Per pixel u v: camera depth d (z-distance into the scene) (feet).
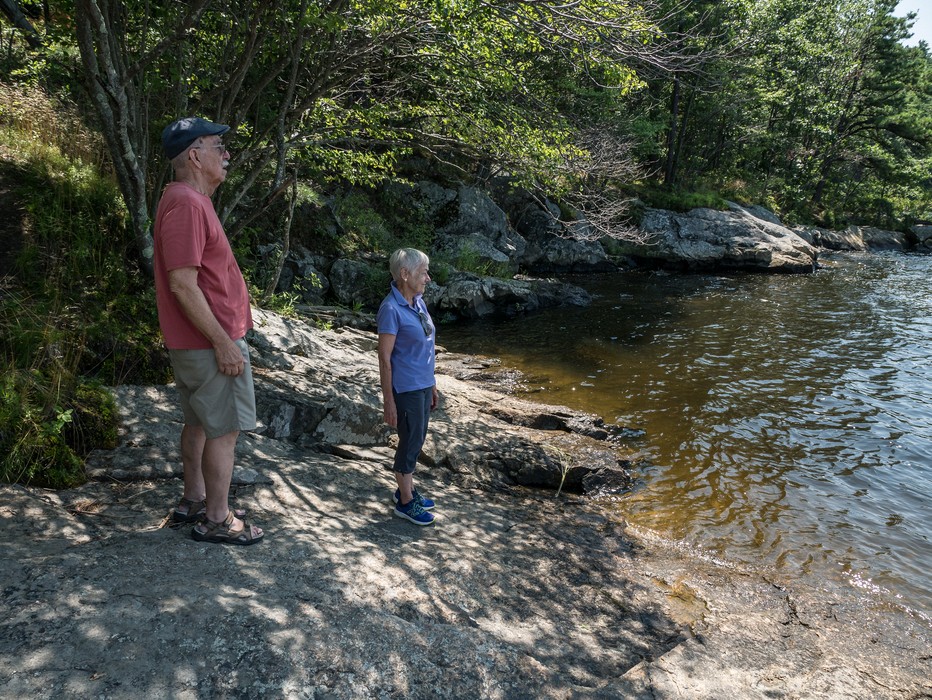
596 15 20.85
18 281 15.67
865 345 36.45
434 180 52.24
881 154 114.93
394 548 11.25
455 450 17.93
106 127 17.34
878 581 14.10
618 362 32.24
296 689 6.93
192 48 23.71
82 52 15.94
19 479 10.39
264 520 11.07
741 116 93.56
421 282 11.77
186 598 7.86
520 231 62.69
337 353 23.43
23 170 19.90
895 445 22.34
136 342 15.78
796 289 56.75
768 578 13.93
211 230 8.38
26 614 7.07
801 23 90.43
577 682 8.78
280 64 22.33
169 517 10.09
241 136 27.07
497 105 27.68
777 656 10.86
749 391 27.89
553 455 18.63
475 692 7.83
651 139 76.02
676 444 21.86
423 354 11.98
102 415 12.66
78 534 9.23
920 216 131.85
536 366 31.19
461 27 21.98
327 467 14.57
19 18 26.09
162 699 6.35
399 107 27.94
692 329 40.24
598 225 47.78
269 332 22.25
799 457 21.13
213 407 8.78
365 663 7.58
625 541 15.08
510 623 10.14
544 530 14.66
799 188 111.86
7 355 12.68
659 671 9.64
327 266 39.78
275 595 8.45
